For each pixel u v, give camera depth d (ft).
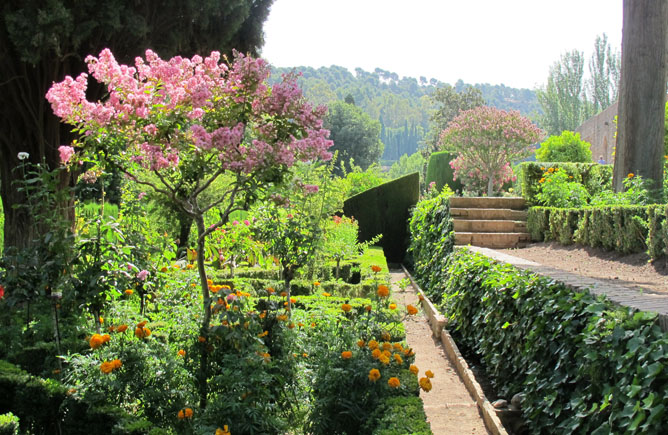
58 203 13.56
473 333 18.81
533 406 12.16
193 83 12.17
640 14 30.35
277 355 12.29
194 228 25.80
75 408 10.15
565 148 68.49
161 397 10.45
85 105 11.84
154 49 29.91
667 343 7.68
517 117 65.46
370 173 69.00
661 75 30.40
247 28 34.24
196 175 12.36
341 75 583.58
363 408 10.61
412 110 440.86
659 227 19.69
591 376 9.38
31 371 13.06
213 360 11.84
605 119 88.63
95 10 25.59
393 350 12.07
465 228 32.12
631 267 20.58
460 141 66.74
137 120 12.01
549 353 11.73
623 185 31.37
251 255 23.34
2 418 9.25
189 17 29.66
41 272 12.68
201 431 9.57
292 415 11.64
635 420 7.61
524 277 14.30
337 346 11.98
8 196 28.71
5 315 15.16
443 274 26.11
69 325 13.98
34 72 27.37
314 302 19.27
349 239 33.24
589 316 10.18
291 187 12.98
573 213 26.81
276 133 12.32
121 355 10.66
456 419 13.23
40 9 24.21
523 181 34.96
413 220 37.17
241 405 10.03
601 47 158.51
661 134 30.58
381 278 26.21
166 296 16.71
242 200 11.90
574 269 21.21
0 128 28.22
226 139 11.31
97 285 12.60
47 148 28.68
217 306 11.85
